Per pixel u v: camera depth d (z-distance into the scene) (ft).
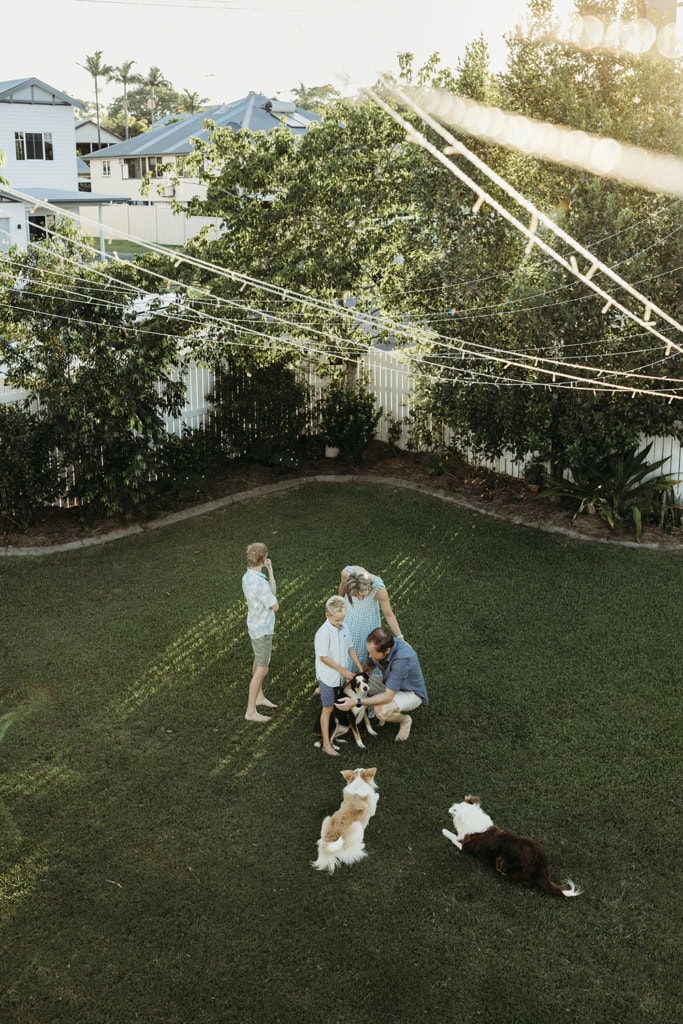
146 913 19.60
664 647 31.30
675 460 43.04
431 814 22.85
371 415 51.03
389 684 25.57
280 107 123.24
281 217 45.78
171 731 26.63
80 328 40.65
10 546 40.47
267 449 50.34
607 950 18.63
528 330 39.96
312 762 25.16
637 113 38.14
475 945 18.76
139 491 43.19
